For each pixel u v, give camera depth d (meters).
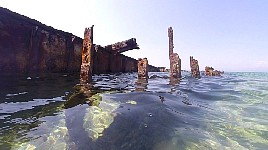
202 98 8.16
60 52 14.45
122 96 6.59
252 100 8.01
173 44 16.31
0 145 3.48
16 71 11.59
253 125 5.02
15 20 11.38
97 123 4.35
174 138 4.03
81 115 4.79
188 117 5.33
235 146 3.89
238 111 6.32
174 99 6.93
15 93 7.31
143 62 14.80
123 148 3.59
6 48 11.07
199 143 3.93
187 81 14.22
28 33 12.12
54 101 6.29
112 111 4.98
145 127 4.30
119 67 23.88
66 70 14.98
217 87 11.71
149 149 3.64
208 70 26.28
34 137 3.79
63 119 4.61
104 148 3.53
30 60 12.21
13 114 4.98
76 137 3.78
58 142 3.61
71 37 15.48
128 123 4.38
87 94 7.29
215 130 4.62
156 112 5.15
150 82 12.56
